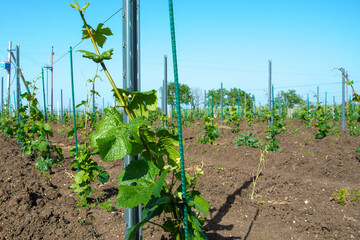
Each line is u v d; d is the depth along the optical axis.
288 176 5.25
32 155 7.04
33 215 3.66
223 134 12.02
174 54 1.55
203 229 3.62
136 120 1.74
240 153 7.59
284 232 3.53
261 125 14.39
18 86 9.60
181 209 1.92
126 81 2.52
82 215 3.87
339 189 4.61
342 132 11.09
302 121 15.30
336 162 6.21
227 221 3.84
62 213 3.87
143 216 1.98
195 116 21.64
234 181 5.06
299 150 7.61
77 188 4.23
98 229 3.56
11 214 3.69
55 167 6.41
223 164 6.31
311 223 3.62
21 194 4.14
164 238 3.25
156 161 1.96
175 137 1.99
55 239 3.27
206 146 8.69
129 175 1.76
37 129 5.95
